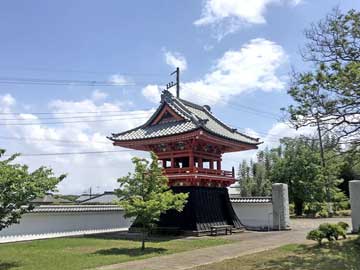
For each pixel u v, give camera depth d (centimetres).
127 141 3075
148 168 2120
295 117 1723
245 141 3209
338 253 1698
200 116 3375
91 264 1583
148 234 2784
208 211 2970
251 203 3675
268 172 5509
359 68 1470
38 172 1644
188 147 2916
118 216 3288
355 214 2503
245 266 1475
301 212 5009
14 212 1593
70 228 2880
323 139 1773
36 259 1717
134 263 1614
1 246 2216
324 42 1712
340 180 4866
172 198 2092
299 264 1478
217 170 3080
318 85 1641
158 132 2994
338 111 1641
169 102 3136
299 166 4866
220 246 2145
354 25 1667
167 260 1684
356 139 1673
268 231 3167
